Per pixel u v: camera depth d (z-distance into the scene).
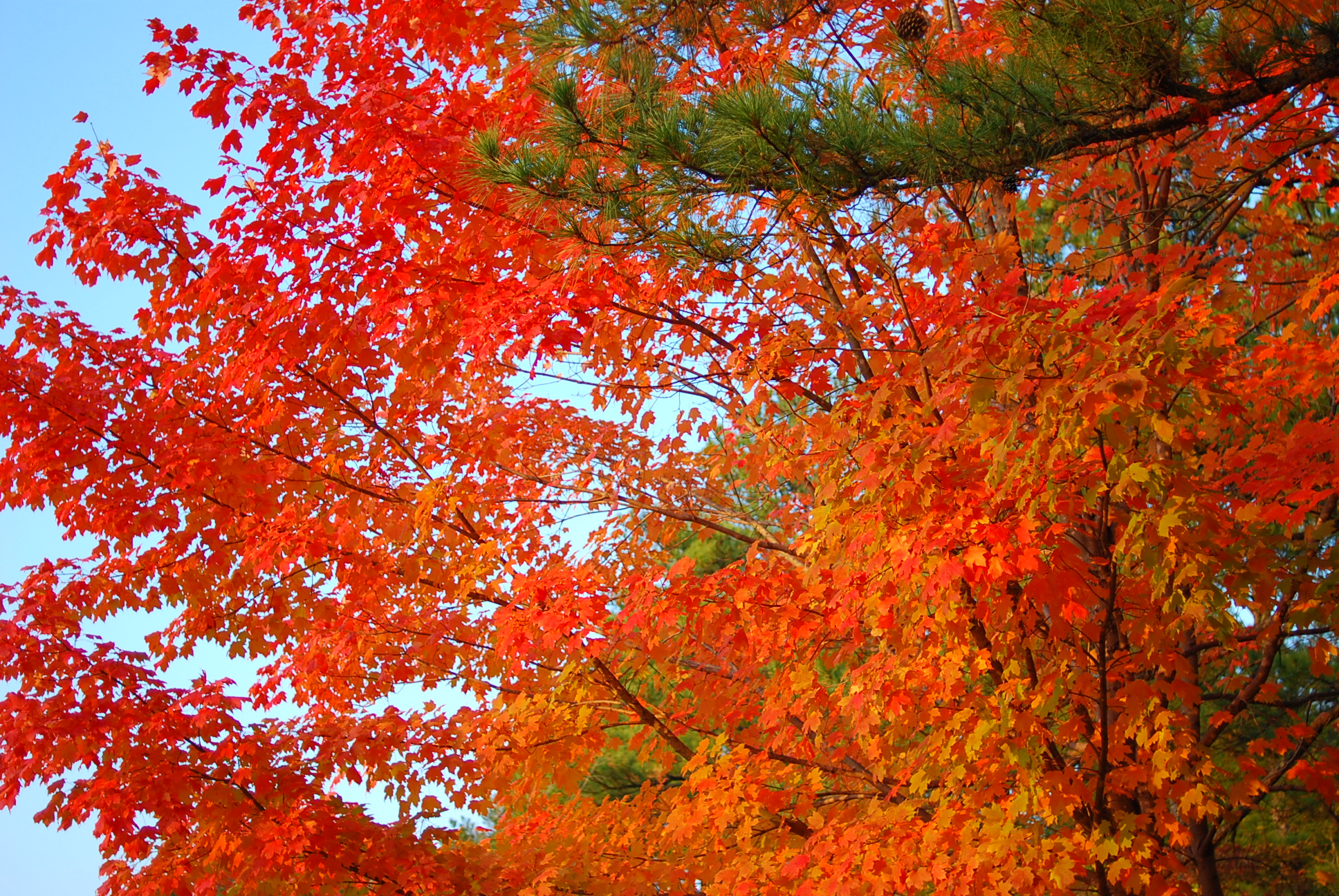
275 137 5.10
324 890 4.52
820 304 4.89
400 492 5.51
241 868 4.46
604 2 4.33
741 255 4.48
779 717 4.19
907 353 4.04
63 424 4.89
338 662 5.29
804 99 3.93
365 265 5.06
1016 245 4.02
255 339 5.03
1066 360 3.29
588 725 5.17
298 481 5.34
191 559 5.09
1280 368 4.73
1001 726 3.62
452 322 5.02
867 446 3.71
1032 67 3.84
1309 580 3.40
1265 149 5.30
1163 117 4.00
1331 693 4.77
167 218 5.07
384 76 5.35
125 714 4.38
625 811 5.23
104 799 4.25
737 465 5.75
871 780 4.91
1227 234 6.37
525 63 4.97
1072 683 3.82
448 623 5.24
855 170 3.88
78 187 5.12
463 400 6.01
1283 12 3.81
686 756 5.09
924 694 4.04
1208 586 3.39
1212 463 4.13
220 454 5.01
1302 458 3.57
